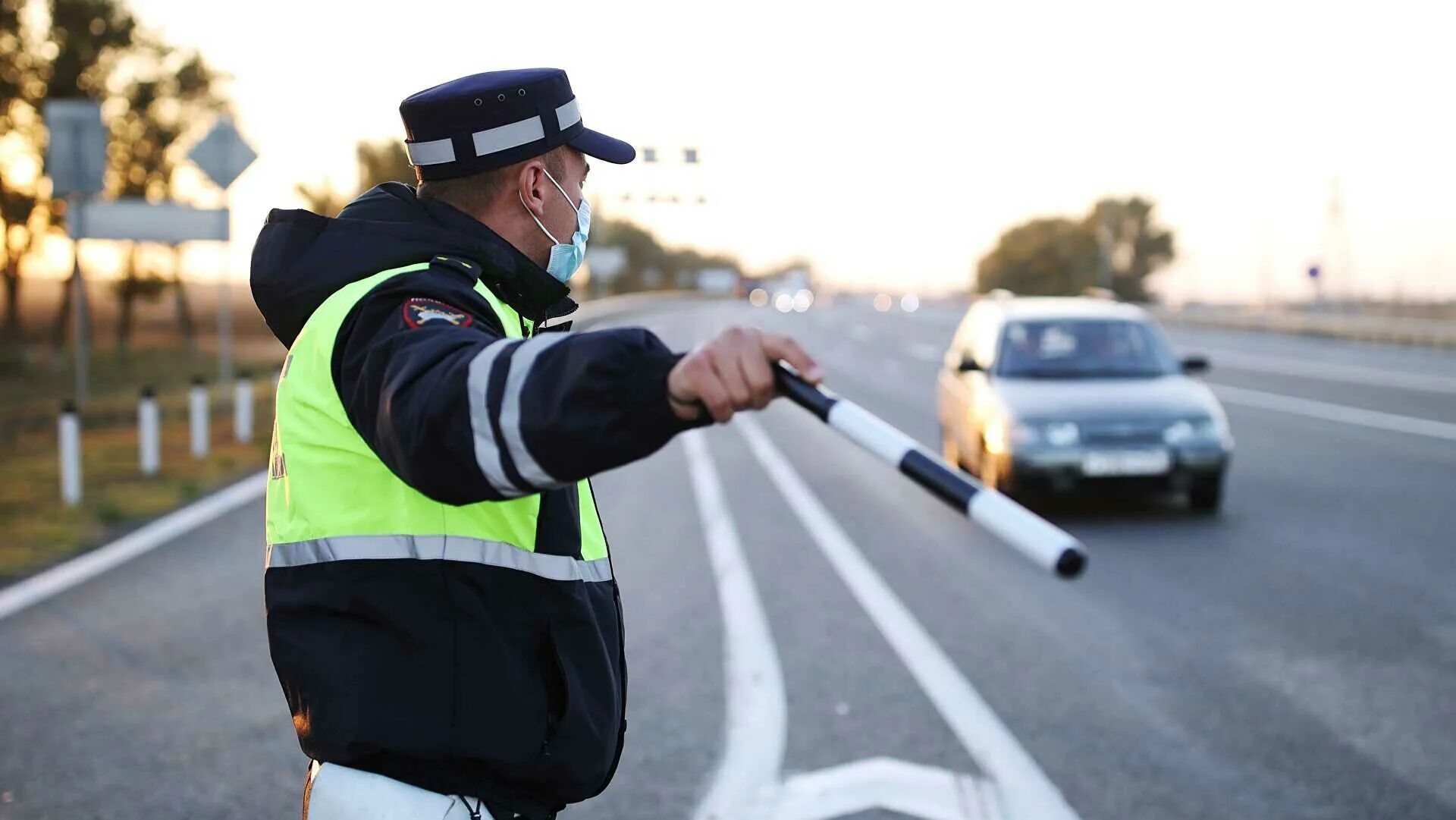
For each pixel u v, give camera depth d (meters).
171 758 4.75
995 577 8.06
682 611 7.10
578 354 1.39
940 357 32.91
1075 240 111.00
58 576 7.88
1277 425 16.80
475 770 1.75
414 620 1.70
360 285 1.76
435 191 1.92
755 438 16.27
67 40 35.94
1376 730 5.10
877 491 11.88
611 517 10.38
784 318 56.75
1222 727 5.16
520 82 1.87
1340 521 9.95
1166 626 6.80
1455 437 15.31
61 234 36.62
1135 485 10.02
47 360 39.72
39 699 5.44
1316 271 47.25
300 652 1.75
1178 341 41.91
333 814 1.72
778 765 4.70
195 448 13.45
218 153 16.50
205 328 51.94
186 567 8.18
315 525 1.74
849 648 6.34
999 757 4.79
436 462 1.44
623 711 2.00
